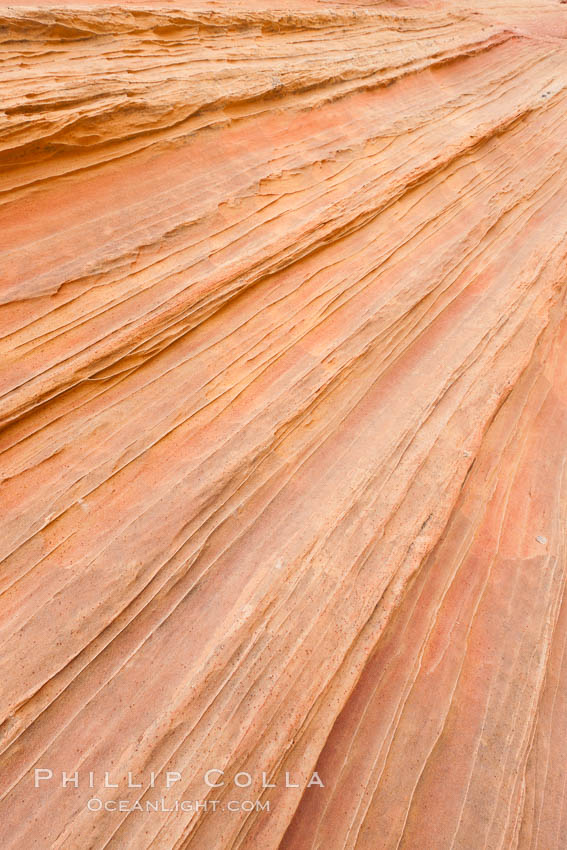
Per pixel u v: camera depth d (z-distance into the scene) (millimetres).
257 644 4539
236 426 5906
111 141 6695
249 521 5410
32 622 4293
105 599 4520
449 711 5168
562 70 16688
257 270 6922
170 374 5965
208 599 4820
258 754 4145
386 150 9898
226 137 8016
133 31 7832
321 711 4590
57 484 4949
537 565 6508
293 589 4926
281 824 4066
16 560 4520
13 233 5793
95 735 3969
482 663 5574
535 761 5172
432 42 14383
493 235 10188
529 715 5281
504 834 4590
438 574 5961
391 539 5660
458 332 8164
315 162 8648
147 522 5020
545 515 7121
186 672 4324
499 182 11258
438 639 5586
